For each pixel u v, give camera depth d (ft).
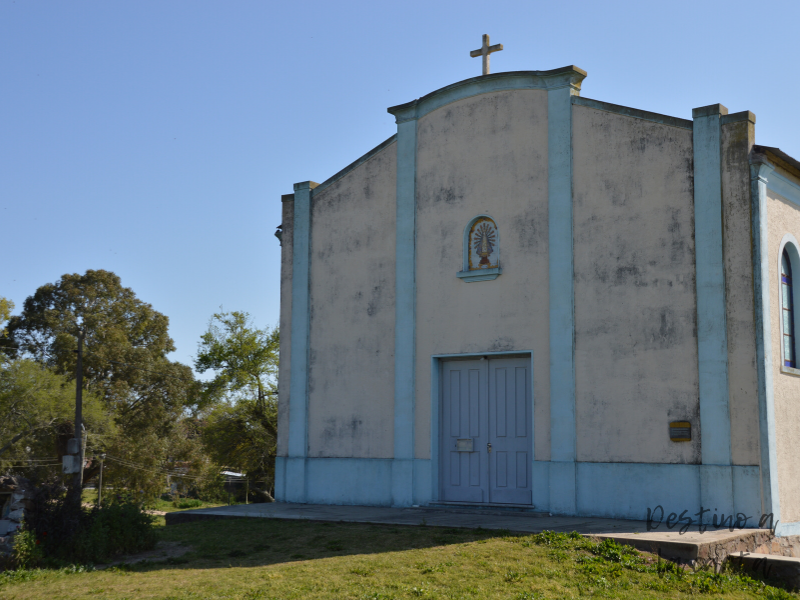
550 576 26.63
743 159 37.37
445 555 29.45
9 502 33.50
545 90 44.19
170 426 141.90
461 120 47.03
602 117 42.04
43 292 139.74
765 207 37.37
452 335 45.73
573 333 41.42
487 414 44.73
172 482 157.07
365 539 33.71
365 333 49.42
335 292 51.08
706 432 36.86
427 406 46.16
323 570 28.07
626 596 24.81
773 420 35.96
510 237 44.29
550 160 43.37
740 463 35.83
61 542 32.81
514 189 44.50
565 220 42.39
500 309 44.14
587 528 34.68
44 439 117.19
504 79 45.60
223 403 123.54
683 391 37.83
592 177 41.93
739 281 36.86
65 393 119.44
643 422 38.78
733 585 27.43
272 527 38.52
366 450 48.26
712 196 38.01
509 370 44.29
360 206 50.83
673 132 39.65
